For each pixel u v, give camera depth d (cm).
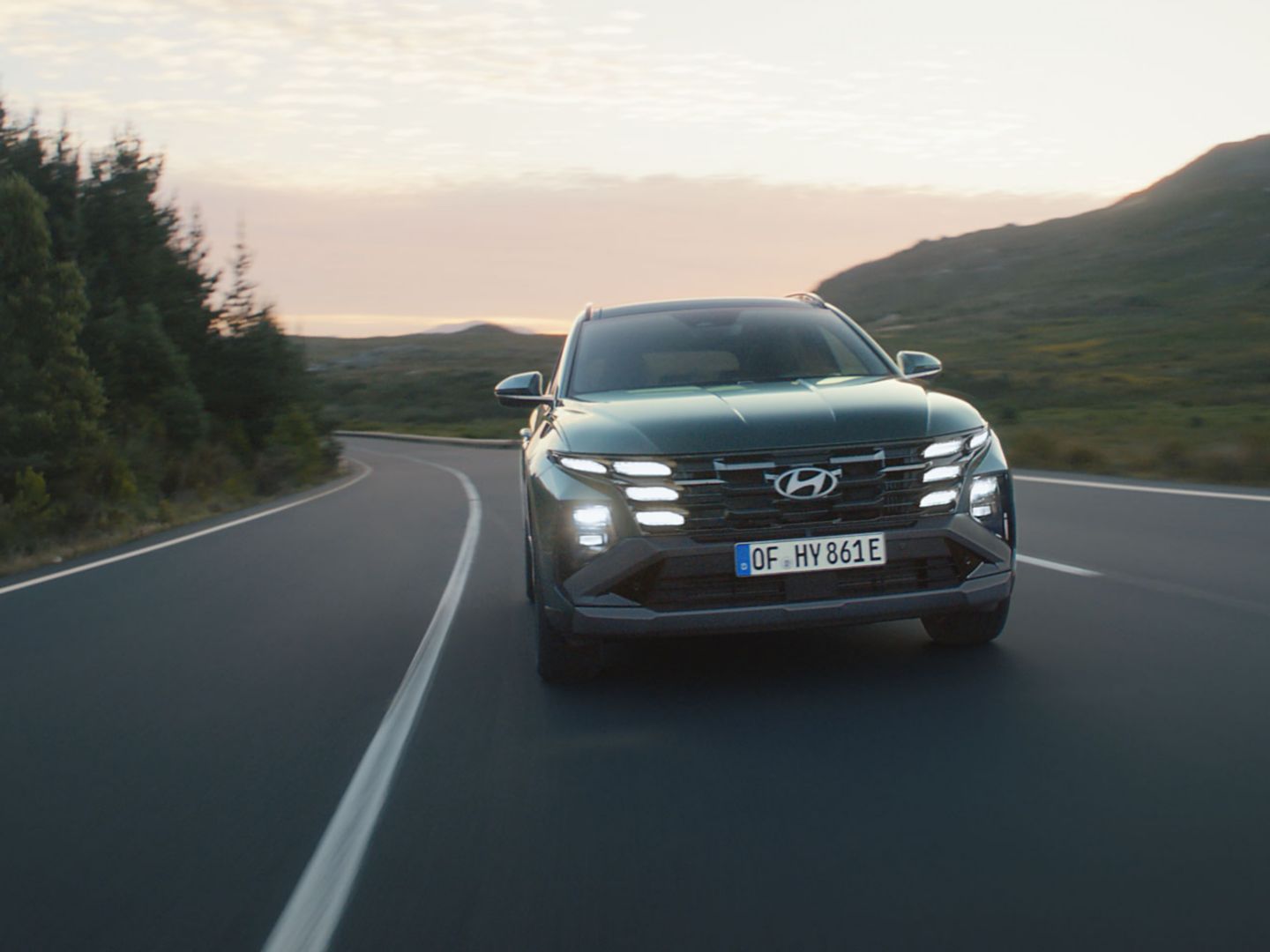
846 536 439
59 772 412
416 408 11644
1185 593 616
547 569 462
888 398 480
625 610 442
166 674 571
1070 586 659
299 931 266
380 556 1049
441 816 340
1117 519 959
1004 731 388
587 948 248
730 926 254
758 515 436
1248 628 526
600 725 430
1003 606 494
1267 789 319
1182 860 274
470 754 404
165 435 2903
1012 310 15212
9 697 539
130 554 1198
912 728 397
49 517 1678
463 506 1667
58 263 2289
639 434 452
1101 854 281
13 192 2228
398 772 387
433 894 283
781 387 516
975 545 451
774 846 300
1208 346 8288
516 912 269
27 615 799
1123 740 370
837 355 577
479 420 10000
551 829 323
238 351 3578
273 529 1422
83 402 2202
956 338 12200
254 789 380
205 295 3584
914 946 240
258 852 321
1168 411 3647
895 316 17562
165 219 3506
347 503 1916
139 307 3038
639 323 618
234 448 3400
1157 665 467
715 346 583
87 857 325
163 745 441
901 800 328
